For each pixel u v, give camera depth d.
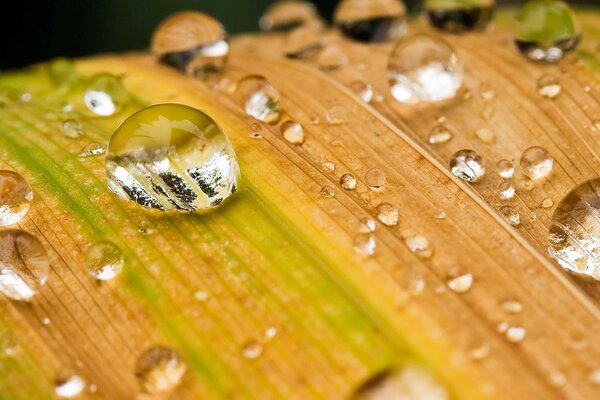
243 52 0.05
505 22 0.05
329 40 0.05
